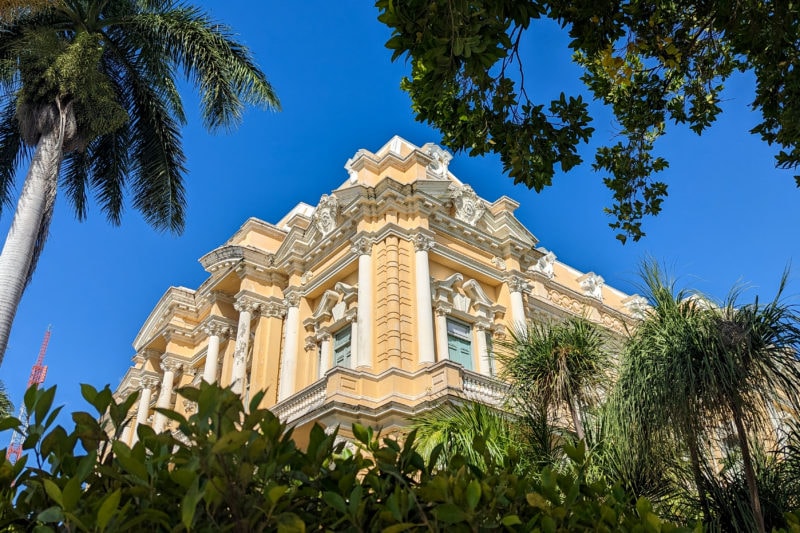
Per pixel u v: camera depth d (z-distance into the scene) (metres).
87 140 15.36
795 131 8.25
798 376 6.49
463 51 6.53
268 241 25.97
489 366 20.12
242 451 2.75
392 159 22.31
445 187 21.81
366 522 3.11
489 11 6.42
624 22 8.28
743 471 7.44
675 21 8.69
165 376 27.58
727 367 6.57
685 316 7.12
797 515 3.79
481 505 3.20
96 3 16.48
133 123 17.45
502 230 22.91
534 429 9.23
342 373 17.64
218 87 16.34
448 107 8.52
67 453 3.04
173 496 2.79
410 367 18.30
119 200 17.69
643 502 3.57
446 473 3.24
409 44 6.62
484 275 21.73
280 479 3.08
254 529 2.76
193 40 16.44
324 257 22.62
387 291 19.27
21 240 13.19
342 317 20.61
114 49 17.00
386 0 6.43
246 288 23.66
